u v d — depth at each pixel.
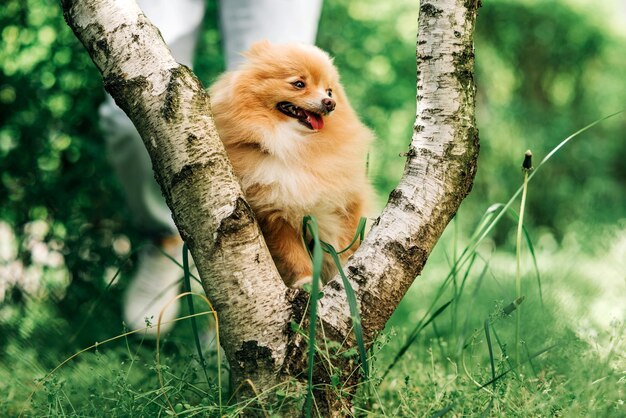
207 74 5.09
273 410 2.06
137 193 3.95
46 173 4.73
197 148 2.19
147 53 2.24
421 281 5.45
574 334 2.85
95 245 4.74
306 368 2.09
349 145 2.97
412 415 2.35
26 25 4.76
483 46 10.20
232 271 2.15
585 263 6.50
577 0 10.27
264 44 3.02
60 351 3.60
